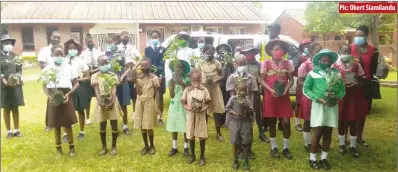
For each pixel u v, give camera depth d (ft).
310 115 14.60
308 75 13.53
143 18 48.75
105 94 14.44
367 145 16.19
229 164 14.20
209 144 16.69
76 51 16.48
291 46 18.71
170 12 52.03
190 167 13.91
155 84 14.88
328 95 12.80
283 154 15.17
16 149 16.06
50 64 15.47
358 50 15.35
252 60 16.97
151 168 13.84
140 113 14.83
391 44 39.68
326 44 24.43
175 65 14.56
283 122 14.67
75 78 15.26
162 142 17.04
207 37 25.21
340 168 13.80
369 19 33.86
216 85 16.81
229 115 13.34
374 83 15.93
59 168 13.89
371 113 22.62
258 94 16.65
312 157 13.87
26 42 52.75
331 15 34.71
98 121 14.79
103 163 14.39
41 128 19.48
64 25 52.21
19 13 52.29
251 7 54.80
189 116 13.89
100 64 14.74
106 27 50.21
